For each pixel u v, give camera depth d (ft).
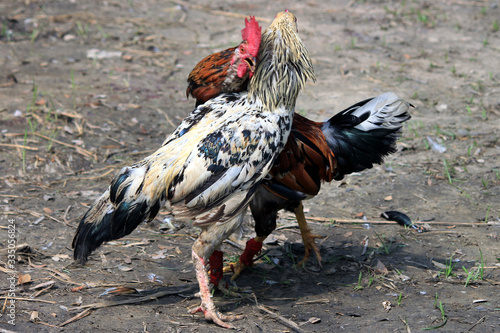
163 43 35.06
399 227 18.17
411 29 38.22
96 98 27.37
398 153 23.26
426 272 15.57
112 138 23.75
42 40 34.60
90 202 18.89
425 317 13.02
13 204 18.31
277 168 13.83
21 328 12.06
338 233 17.81
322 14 40.88
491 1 43.60
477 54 34.22
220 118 13.01
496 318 12.94
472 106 27.58
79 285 14.21
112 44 34.60
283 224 18.38
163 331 12.41
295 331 12.56
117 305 13.44
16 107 25.70
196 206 12.53
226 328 12.65
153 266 15.60
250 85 13.19
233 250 16.83
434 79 30.78
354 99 28.14
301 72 13.19
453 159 22.68
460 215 18.80
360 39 36.42
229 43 35.27
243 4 42.60
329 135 15.35
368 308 13.66
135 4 41.83
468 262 16.01
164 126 25.29
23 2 40.47
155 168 12.55
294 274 15.64
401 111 15.10
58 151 22.27
